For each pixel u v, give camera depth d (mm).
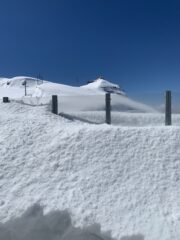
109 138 3121
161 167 2799
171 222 2332
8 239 2391
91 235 2355
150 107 7102
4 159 2963
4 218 2426
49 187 2664
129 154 2943
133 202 2514
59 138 3189
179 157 2879
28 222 2443
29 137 3256
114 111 6645
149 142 3051
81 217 2408
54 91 18672
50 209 2471
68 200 2541
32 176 2775
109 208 2473
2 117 3742
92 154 2967
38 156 2986
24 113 4750
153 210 2441
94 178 2729
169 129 3199
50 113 4801
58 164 2885
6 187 2682
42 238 2424
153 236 2256
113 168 2818
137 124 5664
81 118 5488
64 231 2416
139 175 2740
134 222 2361
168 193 2570
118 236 2279
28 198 2568
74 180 2719
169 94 4617
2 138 3270
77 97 7887
